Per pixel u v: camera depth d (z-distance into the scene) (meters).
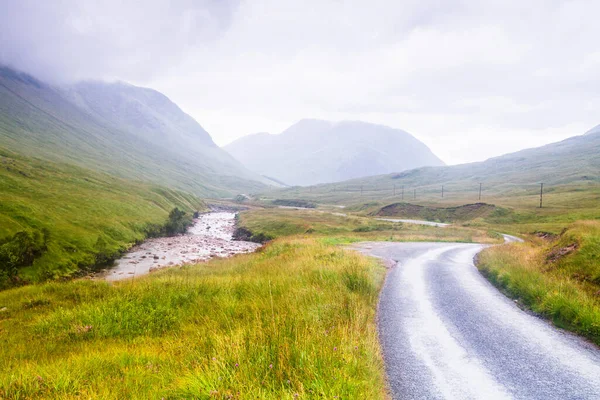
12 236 34.22
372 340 7.01
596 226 16.64
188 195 155.25
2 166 66.75
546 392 5.43
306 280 12.41
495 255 19.73
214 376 4.54
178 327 9.72
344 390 4.35
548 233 56.78
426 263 20.41
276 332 5.96
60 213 50.72
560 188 169.75
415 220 104.44
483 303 11.12
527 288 11.64
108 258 42.38
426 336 8.02
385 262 20.22
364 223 76.06
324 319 7.68
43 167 86.62
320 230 68.31
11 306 14.53
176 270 26.23
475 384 5.68
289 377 4.59
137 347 7.77
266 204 199.50
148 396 4.68
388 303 11.02
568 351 7.15
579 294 9.70
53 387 5.07
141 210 76.81
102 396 4.68
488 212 99.88
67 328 9.97
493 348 7.31
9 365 6.39
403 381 5.76
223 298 11.40
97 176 107.00
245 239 70.75
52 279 31.64
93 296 15.06
